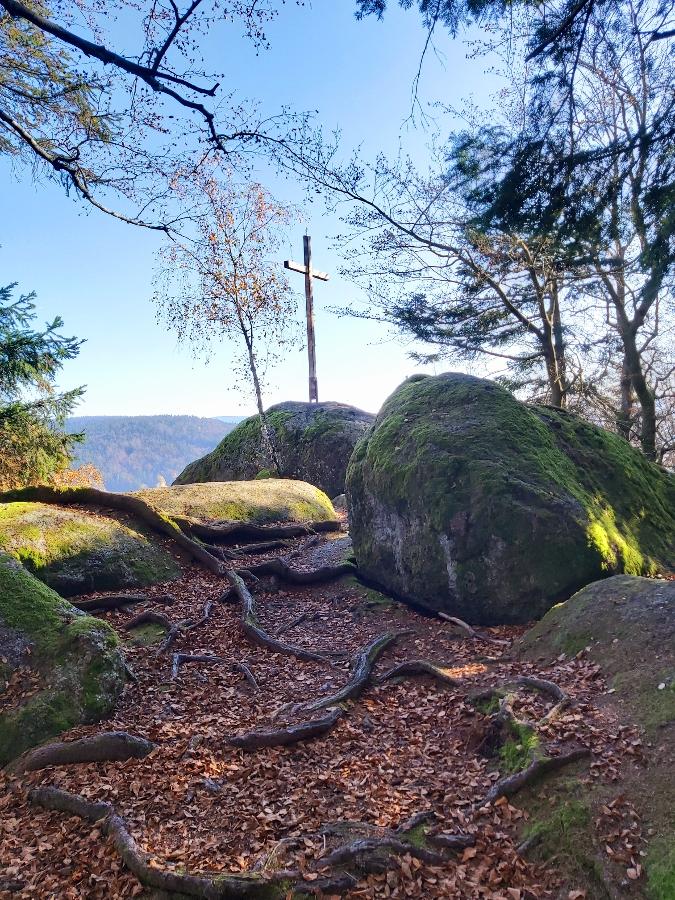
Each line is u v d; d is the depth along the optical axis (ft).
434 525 29.66
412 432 32.94
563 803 14.94
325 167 44.01
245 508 46.70
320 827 15.44
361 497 34.55
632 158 20.10
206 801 16.83
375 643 26.43
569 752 16.24
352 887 13.57
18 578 25.38
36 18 19.04
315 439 66.69
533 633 24.44
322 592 34.63
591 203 22.04
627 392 62.80
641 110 23.70
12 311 45.09
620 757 15.78
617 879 13.05
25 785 18.40
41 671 22.16
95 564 34.47
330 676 24.70
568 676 20.30
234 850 14.92
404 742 19.61
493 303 55.47
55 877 14.70
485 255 49.73
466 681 22.49
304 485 54.49
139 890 13.91
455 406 33.58
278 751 19.12
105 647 22.97
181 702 22.89
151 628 30.04
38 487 40.93
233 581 34.14
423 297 54.85
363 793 16.90
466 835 14.85
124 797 17.03
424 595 30.22
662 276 20.89
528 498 28.48
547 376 61.62
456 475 29.96
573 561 27.37
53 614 24.20
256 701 23.09
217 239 58.54
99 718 21.48
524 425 32.32
